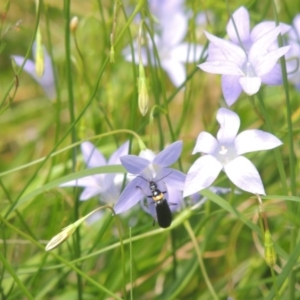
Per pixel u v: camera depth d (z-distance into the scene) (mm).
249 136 351
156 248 449
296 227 377
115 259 433
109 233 455
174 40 479
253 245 482
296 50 453
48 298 445
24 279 445
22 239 458
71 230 353
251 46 368
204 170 345
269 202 458
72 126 391
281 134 428
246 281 445
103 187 403
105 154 477
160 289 448
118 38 374
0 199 490
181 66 477
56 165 475
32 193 380
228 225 462
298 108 464
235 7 492
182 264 454
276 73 369
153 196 357
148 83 431
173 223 392
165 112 399
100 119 485
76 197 413
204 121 449
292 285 383
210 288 405
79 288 417
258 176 344
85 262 453
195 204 404
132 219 457
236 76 365
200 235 449
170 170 357
